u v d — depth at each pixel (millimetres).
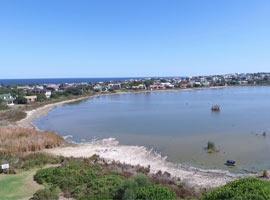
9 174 36969
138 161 53000
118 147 65188
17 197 28391
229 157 55250
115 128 91062
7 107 140125
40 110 143625
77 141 74312
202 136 74125
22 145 57688
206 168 48969
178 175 44469
